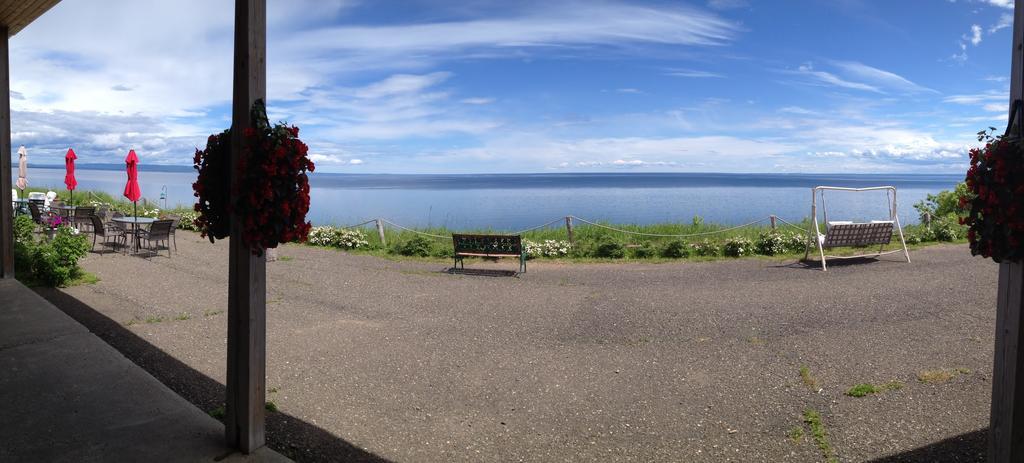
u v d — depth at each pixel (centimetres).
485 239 1136
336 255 1348
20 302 721
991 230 255
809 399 471
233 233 349
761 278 1028
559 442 401
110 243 1386
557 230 1617
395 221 3173
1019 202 242
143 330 652
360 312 789
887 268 1103
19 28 802
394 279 1052
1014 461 260
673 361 578
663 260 1256
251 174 318
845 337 648
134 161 1284
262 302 356
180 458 350
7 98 826
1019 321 254
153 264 1128
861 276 1026
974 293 863
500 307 823
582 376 536
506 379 528
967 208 271
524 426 427
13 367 503
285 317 754
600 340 655
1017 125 248
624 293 915
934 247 1367
